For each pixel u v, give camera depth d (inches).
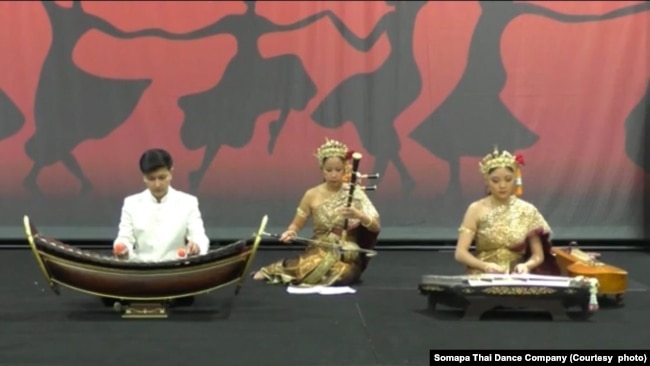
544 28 370.0
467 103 370.9
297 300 248.2
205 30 368.8
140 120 369.1
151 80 368.8
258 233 217.8
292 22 368.5
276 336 202.8
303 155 372.2
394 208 373.1
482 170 238.4
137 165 370.3
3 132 367.9
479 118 371.2
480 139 371.6
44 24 366.3
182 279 215.5
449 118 371.2
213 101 369.7
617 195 375.2
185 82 369.1
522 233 233.6
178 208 238.2
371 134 370.9
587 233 374.9
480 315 219.6
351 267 273.1
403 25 369.1
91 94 368.5
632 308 235.9
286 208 372.5
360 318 223.1
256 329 210.1
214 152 370.9
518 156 237.9
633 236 375.6
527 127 372.2
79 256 211.5
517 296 216.5
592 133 373.1
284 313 229.5
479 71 370.6
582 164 374.0
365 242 276.1
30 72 367.6
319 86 370.0
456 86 370.9
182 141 370.3
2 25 366.3
